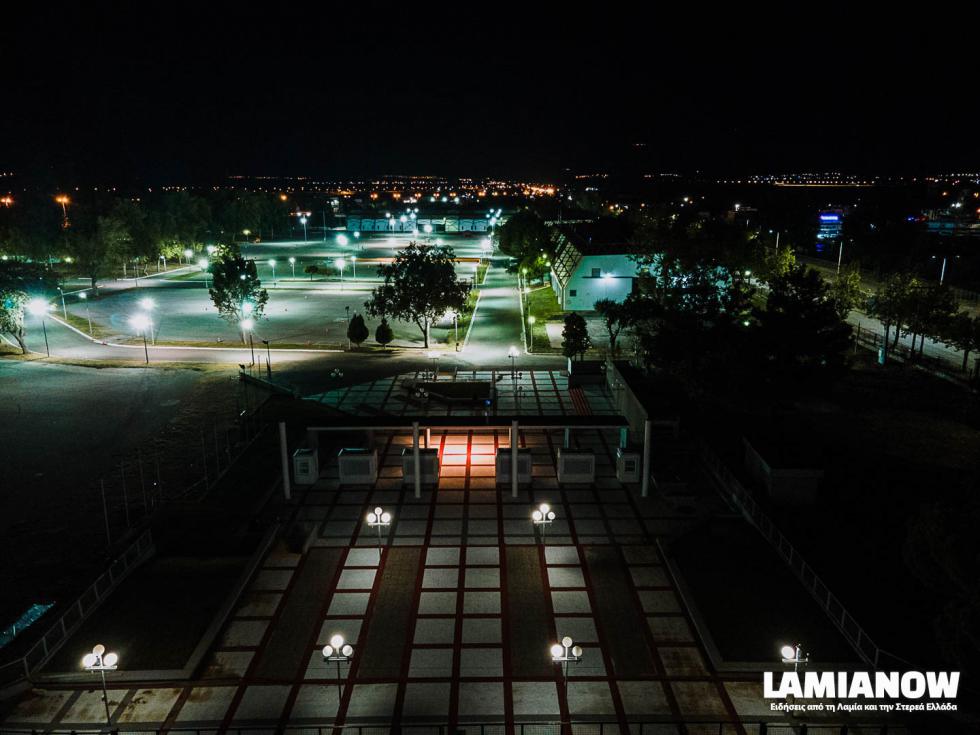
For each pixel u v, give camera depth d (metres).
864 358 57.00
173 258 135.00
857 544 28.03
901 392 48.16
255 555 26.67
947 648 16.95
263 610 23.80
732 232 67.31
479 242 167.25
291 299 88.88
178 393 48.97
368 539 28.67
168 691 19.97
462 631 22.72
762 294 76.75
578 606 24.09
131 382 51.59
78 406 46.03
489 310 81.69
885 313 54.97
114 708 19.33
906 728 18.50
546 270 99.00
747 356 36.78
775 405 37.59
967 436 40.16
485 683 20.34
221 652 21.62
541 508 27.73
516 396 48.75
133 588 24.59
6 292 58.47
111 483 34.28
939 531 17.06
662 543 27.88
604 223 105.31
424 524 29.97
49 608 23.95
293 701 19.59
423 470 33.91
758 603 23.69
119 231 99.19
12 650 21.56
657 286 68.38
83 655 21.00
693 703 19.53
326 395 48.88
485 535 29.02
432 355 54.78
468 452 38.09
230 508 30.98
